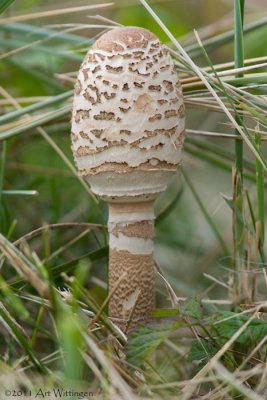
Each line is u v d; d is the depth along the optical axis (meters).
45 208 0.73
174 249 0.74
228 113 0.56
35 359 0.52
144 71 0.52
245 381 0.53
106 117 0.52
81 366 0.51
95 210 0.69
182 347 0.60
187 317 0.54
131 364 0.51
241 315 0.53
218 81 0.57
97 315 0.53
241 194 0.58
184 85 0.61
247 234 0.58
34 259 0.51
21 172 0.74
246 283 0.57
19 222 0.71
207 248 0.75
